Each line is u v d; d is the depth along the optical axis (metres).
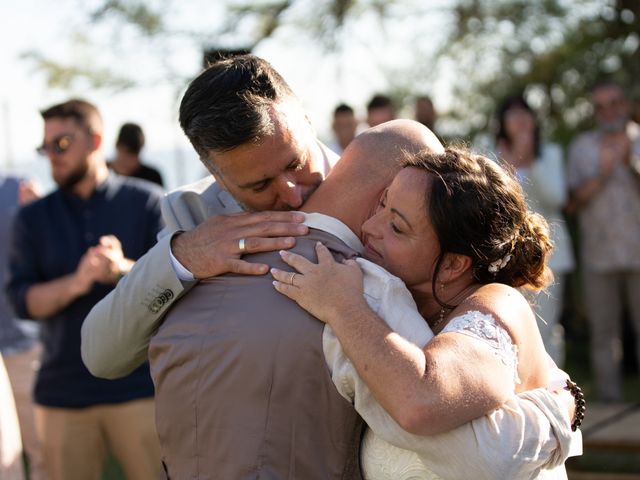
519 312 1.75
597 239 5.72
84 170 3.65
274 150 1.81
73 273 3.65
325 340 1.70
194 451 1.80
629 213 5.63
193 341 1.81
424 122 6.23
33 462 4.30
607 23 8.72
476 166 1.80
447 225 1.75
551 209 5.04
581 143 5.74
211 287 1.87
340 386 1.69
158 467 3.66
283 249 1.83
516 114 4.93
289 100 1.86
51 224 3.67
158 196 3.79
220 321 1.79
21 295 3.57
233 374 1.75
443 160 1.81
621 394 5.84
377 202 1.90
